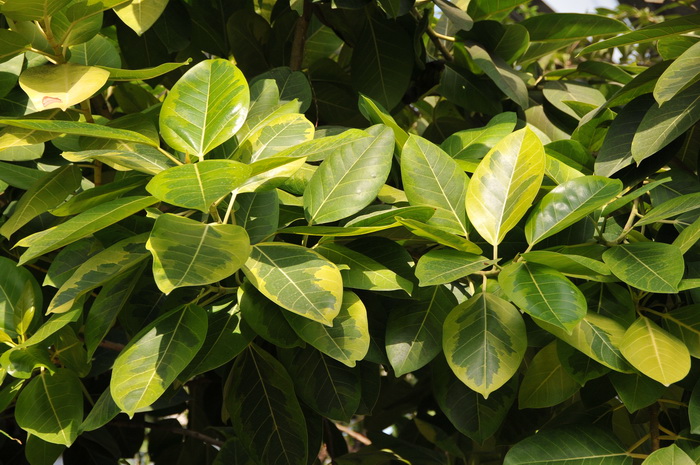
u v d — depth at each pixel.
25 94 2.43
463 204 2.27
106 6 2.23
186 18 2.68
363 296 2.36
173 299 2.33
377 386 2.41
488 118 2.87
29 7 2.18
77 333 2.33
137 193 2.27
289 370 2.35
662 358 2.17
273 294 2.11
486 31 2.72
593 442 2.28
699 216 2.31
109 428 2.85
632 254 2.21
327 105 2.82
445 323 2.21
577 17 2.73
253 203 2.24
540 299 2.12
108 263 2.16
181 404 2.91
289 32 2.80
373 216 2.18
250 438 2.34
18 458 2.63
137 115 2.30
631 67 2.71
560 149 2.44
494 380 2.17
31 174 2.36
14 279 2.27
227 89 2.20
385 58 2.70
